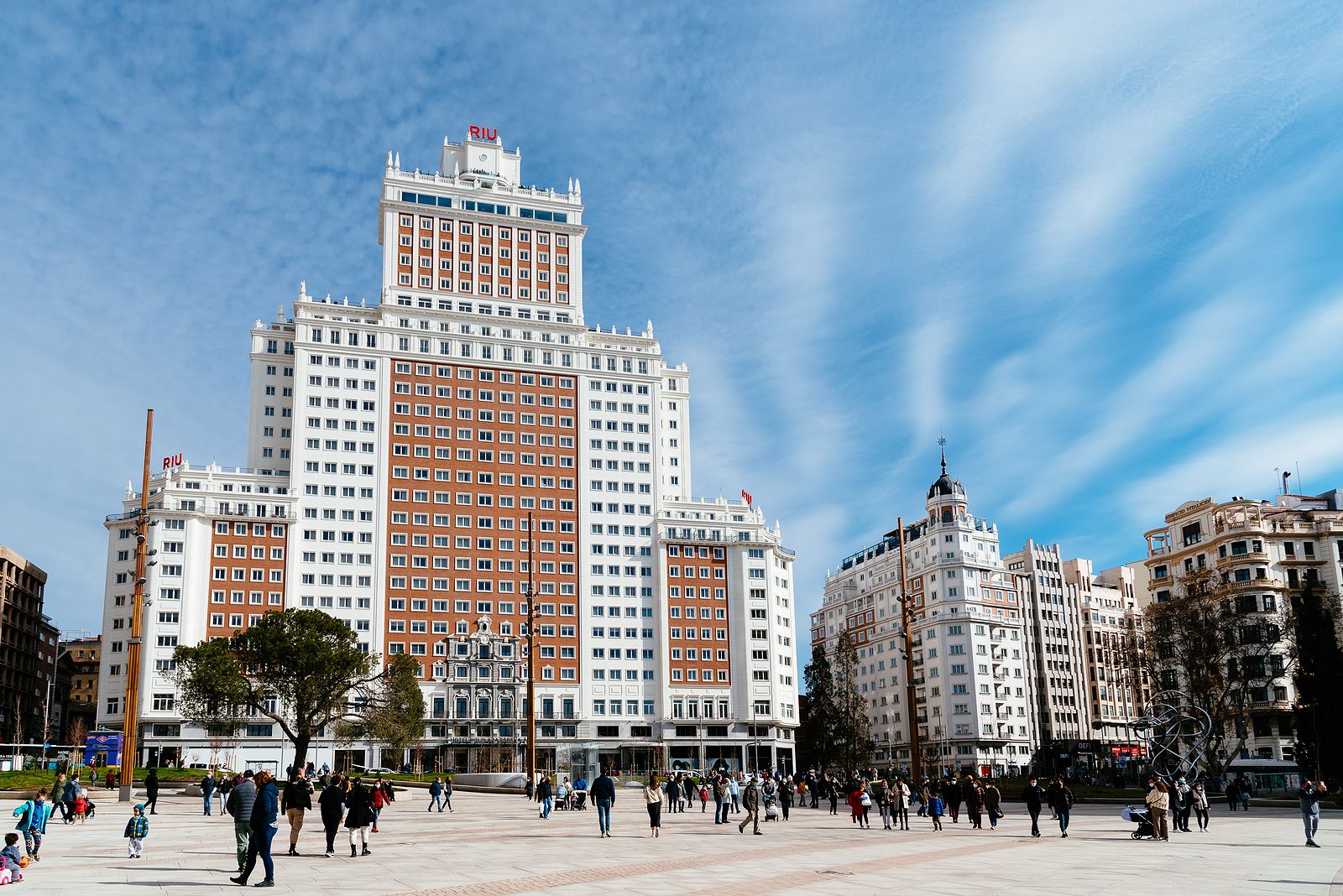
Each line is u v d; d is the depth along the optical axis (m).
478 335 175.12
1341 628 121.38
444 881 30.44
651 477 179.12
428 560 164.12
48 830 49.91
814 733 160.12
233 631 151.88
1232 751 123.56
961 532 197.50
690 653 172.88
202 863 35.06
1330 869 33.94
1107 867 34.38
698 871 33.22
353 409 166.12
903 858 37.47
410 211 177.62
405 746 111.50
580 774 162.75
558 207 187.75
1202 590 126.19
